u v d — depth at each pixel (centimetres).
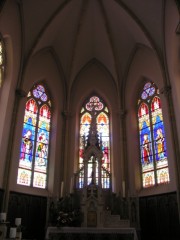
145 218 1530
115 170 1739
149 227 1492
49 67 1916
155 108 1759
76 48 1939
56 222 1350
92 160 1524
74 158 1791
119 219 1366
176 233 1338
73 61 1966
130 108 1872
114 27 1852
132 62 1952
